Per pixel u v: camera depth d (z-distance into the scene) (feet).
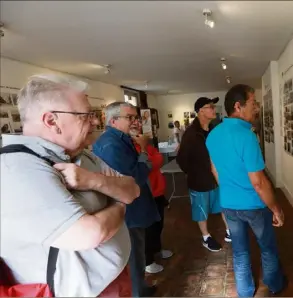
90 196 2.52
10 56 8.92
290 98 10.41
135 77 16.49
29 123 2.47
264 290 4.69
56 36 6.71
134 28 6.82
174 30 7.33
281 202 8.07
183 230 8.13
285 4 3.72
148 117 23.43
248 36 8.71
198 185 7.16
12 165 2.19
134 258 4.64
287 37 9.15
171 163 12.26
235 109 4.73
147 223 5.00
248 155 4.51
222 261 5.64
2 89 8.97
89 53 9.36
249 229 5.02
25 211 2.13
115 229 2.52
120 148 4.63
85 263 2.45
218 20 6.45
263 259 4.84
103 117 5.59
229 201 4.94
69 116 2.46
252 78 20.24
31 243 2.23
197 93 29.60
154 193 6.48
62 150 2.47
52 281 2.30
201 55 11.34
